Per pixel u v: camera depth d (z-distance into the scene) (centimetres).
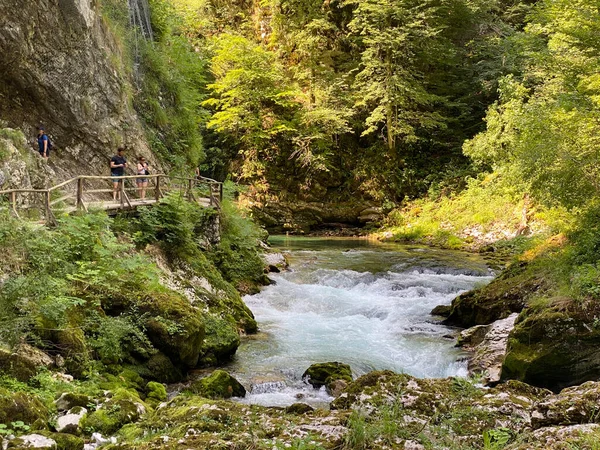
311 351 1143
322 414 582
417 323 1363
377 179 3375
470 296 1345
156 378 901
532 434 470
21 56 1383
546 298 1046
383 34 3081
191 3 3819
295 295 1595
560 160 1212
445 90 3428
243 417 574
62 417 604
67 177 1509
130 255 1143
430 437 500
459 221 2777
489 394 590
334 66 3547
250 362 1068
